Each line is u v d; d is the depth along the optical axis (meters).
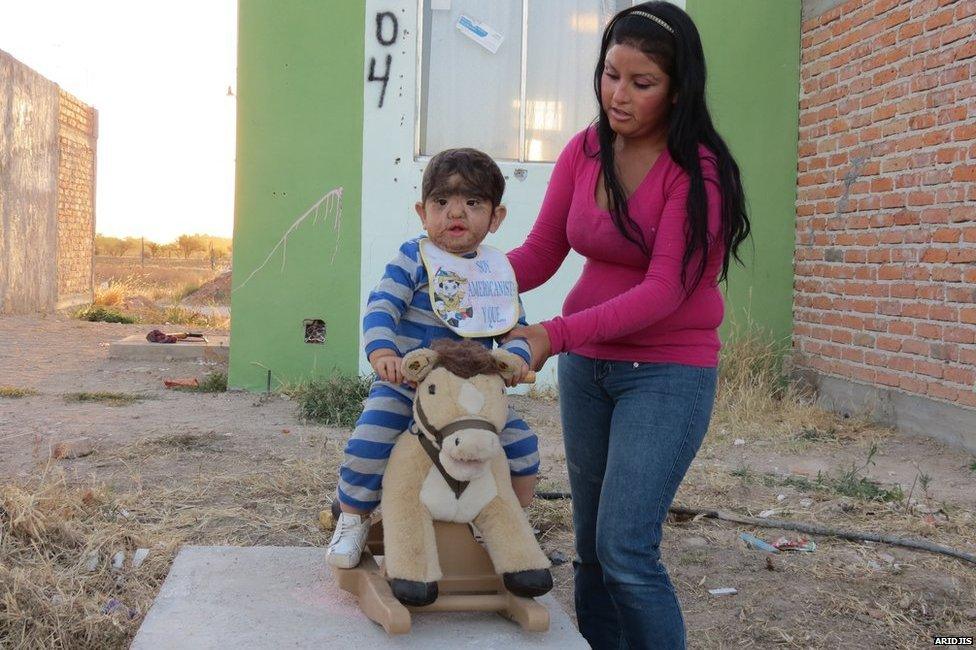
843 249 8.52
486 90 9.11
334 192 8.87
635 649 2.84
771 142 9.27
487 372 2.74
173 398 8.57
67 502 4.67
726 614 4.13
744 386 8.67
